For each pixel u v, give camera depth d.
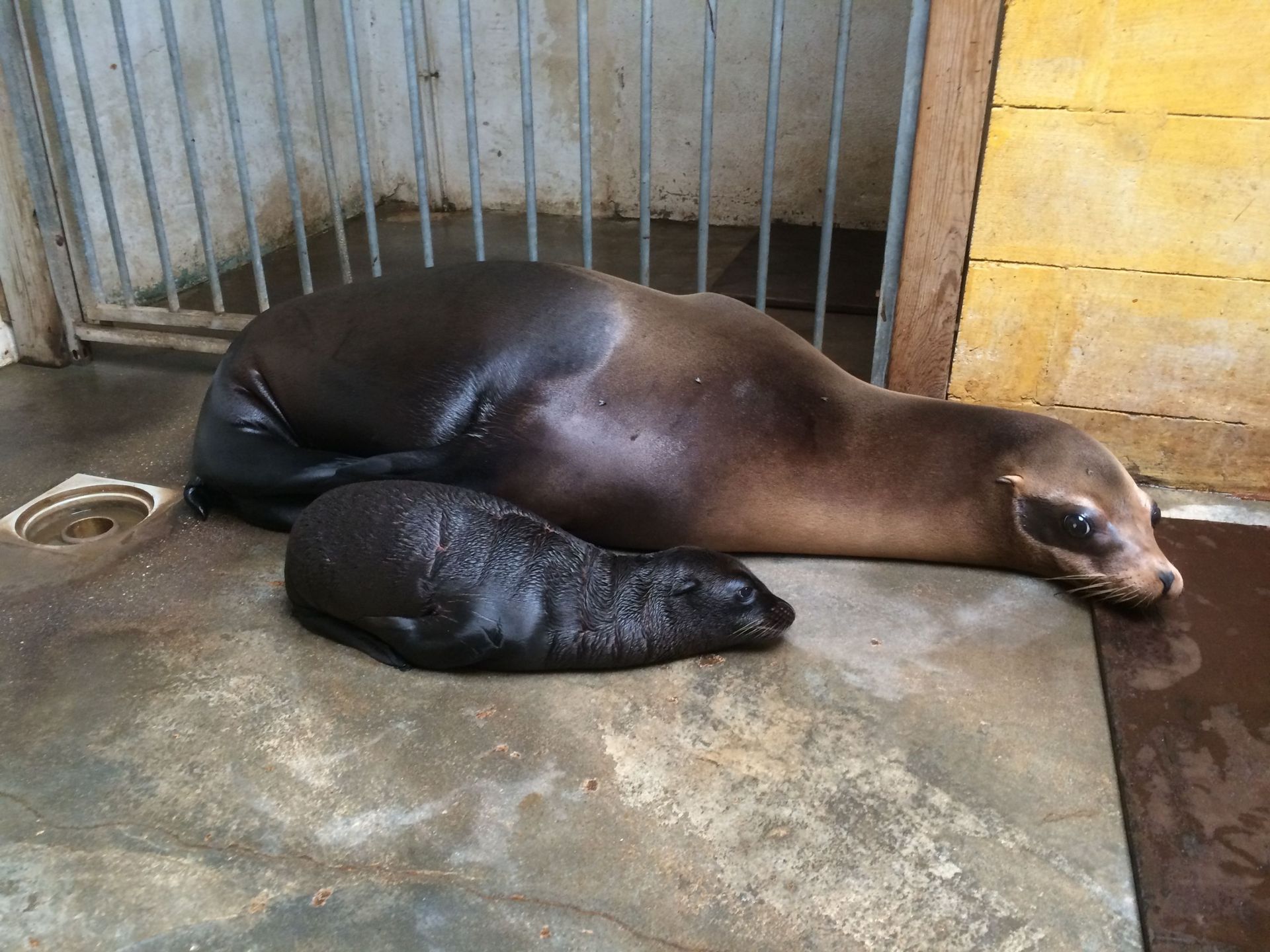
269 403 1.46
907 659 1.19
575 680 1.15
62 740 1.06
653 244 2.81
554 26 2.92
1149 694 1.13
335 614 1.18
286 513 1.40
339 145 3.03
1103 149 1.39
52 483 1.56
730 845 0.94
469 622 1.10
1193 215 1.39
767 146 1.59
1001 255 1.48
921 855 0.94
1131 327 1.48
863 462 1.32
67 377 1.95
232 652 1.19
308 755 1.04
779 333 1.42
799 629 1.24
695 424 1.30
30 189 1.85
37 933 0.86
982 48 1.38
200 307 2.33
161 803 0.99
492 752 1.05
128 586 1.31
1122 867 0.93
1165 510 1.51
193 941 0.86
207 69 2.48
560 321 1.33
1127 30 1.32
